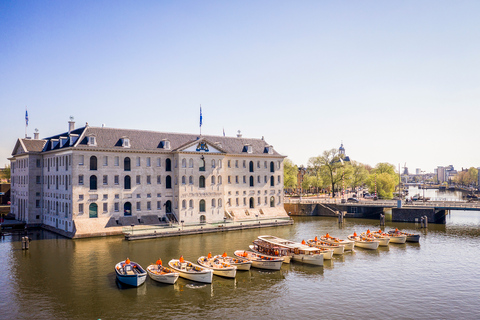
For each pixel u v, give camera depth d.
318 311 35.59
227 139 95.19
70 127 81.38
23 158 85.81
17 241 64.69
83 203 69.56
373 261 53.84
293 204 109.56
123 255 54.72
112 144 74.38
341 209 106.25
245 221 86.88
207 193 83.38
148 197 78.06
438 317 34.28
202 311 35.38
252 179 95.38
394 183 145.25
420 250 60.94
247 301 38.03
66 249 58.38
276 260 48.91
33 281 43.09
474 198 165.00
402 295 39.88
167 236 69.44
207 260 49.38
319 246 57.38
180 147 79.81
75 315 34.06
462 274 47.34
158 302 37.41
